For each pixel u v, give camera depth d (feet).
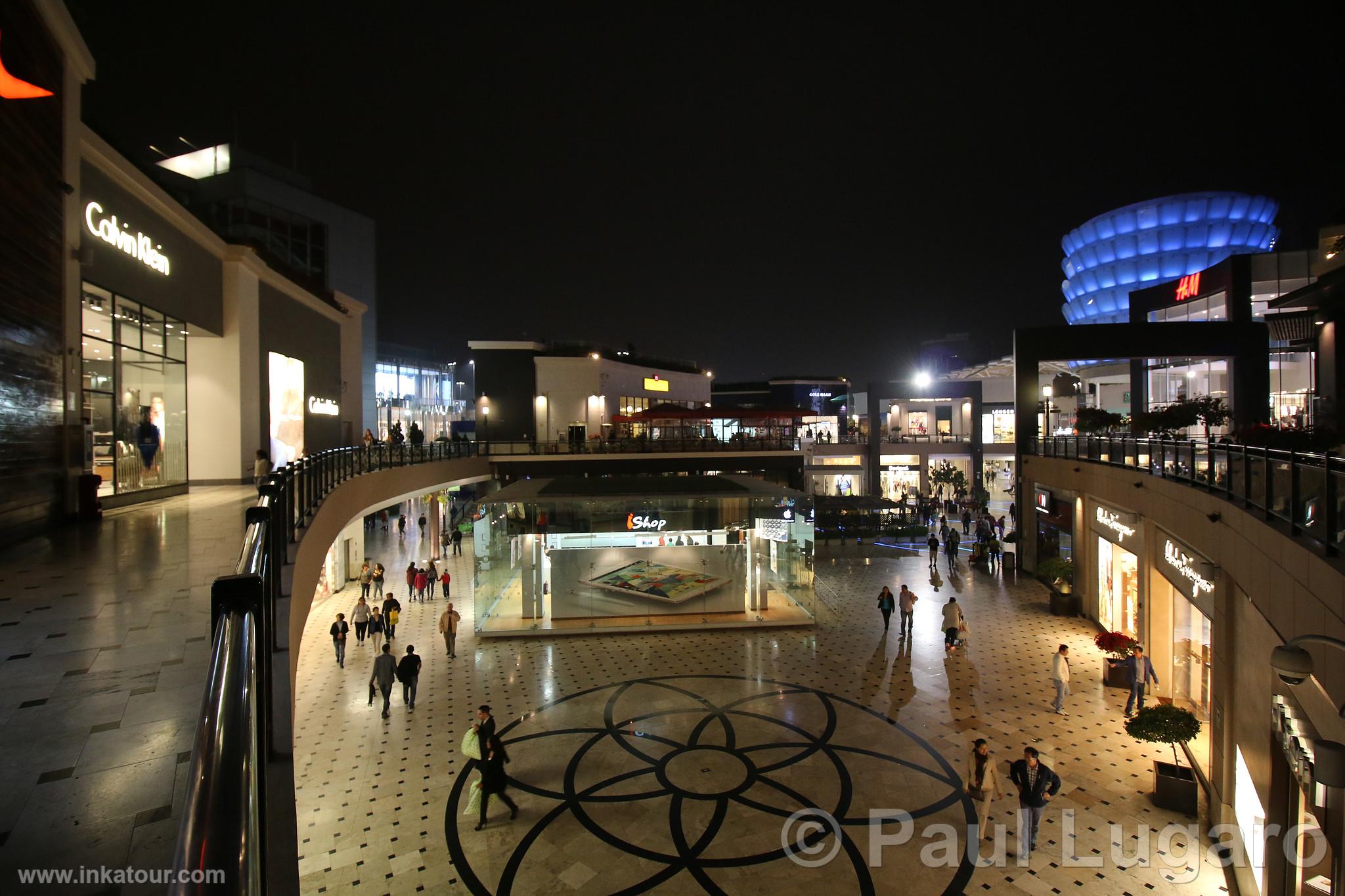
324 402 76.64
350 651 52.44
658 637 55.88
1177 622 42.06
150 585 19.21
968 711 40.11
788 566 61.82
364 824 28.89
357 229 134.10
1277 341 72.59
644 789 31.40
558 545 59.31
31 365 26.17
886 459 157.69
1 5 23.30
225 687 5.97
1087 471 59.26
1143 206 167.53
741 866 25.94
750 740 36.24
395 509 141.28
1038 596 68.13
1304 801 21.89
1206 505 34.14
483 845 27.30
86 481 30.63
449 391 227.61
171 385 45.37
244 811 4.42
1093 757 34.53
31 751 10.21
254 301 56.95
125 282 39.09
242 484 54.34
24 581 19.58
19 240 24.93
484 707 29.73
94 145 35.19
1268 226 160.35
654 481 80.12
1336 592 18.21
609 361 140.15
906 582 74.64
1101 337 81.51
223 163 112.57
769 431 122.21
